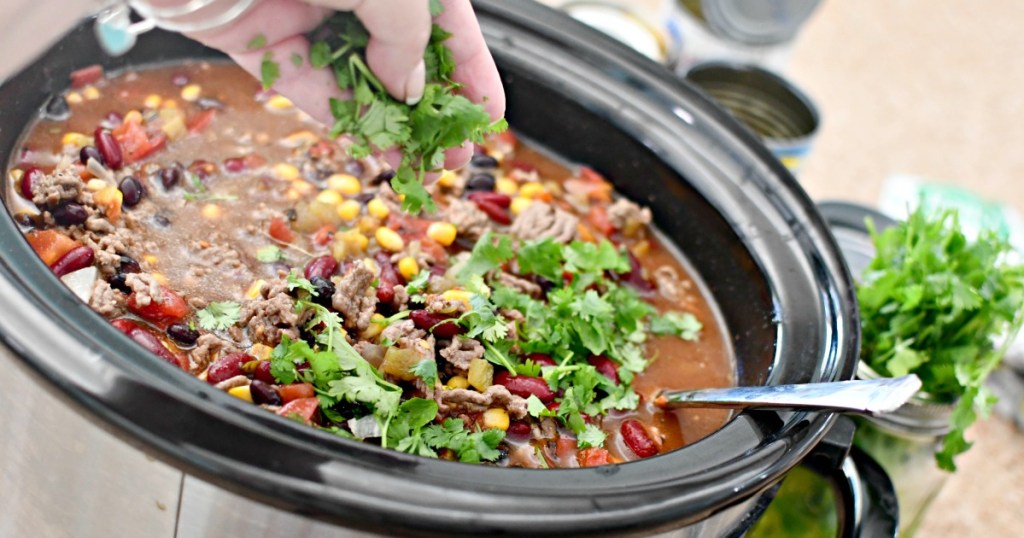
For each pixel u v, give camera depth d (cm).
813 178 108
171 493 52
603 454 60
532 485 52
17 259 53
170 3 54
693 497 53
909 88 127
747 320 66
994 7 145
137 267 61
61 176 62
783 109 85
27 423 54
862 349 69
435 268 65
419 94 58
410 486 50
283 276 62
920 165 115
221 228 65
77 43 67
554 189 73
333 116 59
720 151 70
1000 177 116
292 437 51
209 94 71
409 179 59
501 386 60
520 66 72
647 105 72
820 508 68
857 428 69
